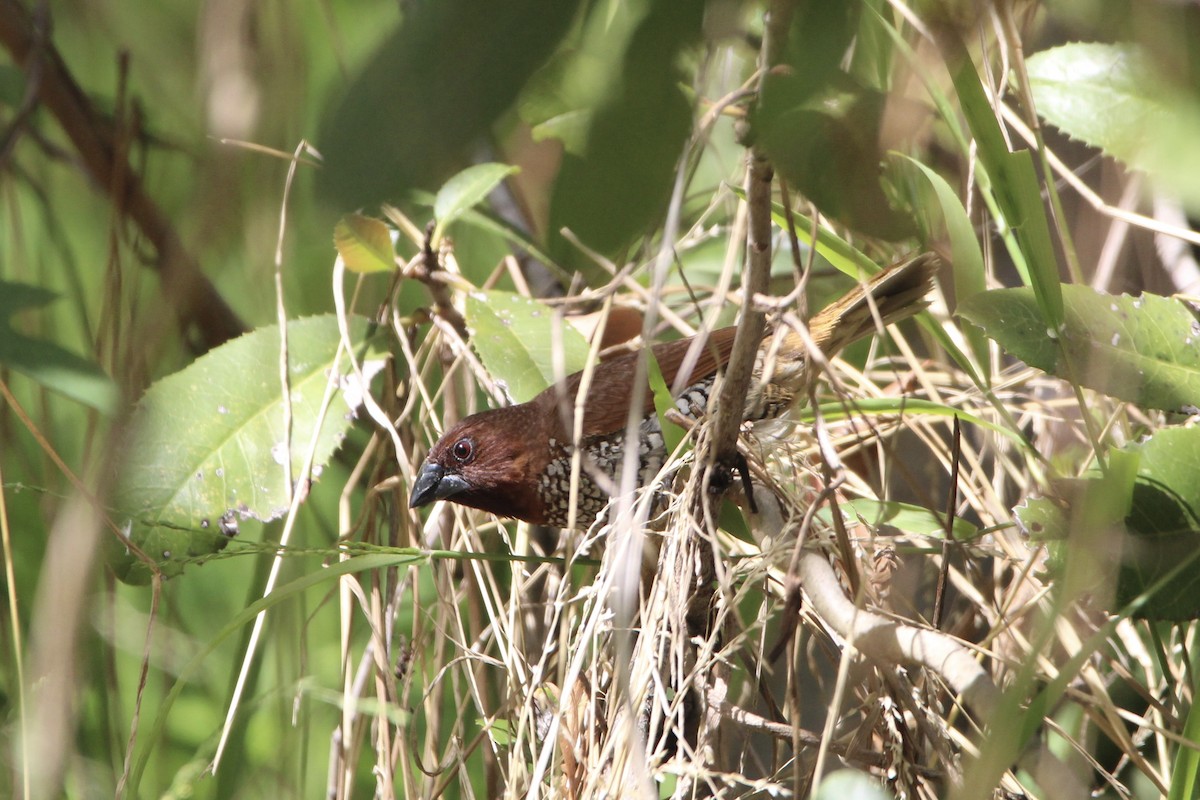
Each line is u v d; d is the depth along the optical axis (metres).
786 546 3.29
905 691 3.29
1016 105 3.34
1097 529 3.27
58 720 3.26
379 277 3.38
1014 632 3.32
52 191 3.37
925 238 2.80
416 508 3.35
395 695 3.32
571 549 3.32
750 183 3.26
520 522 3.36
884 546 3.31
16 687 3.34
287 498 3.34
